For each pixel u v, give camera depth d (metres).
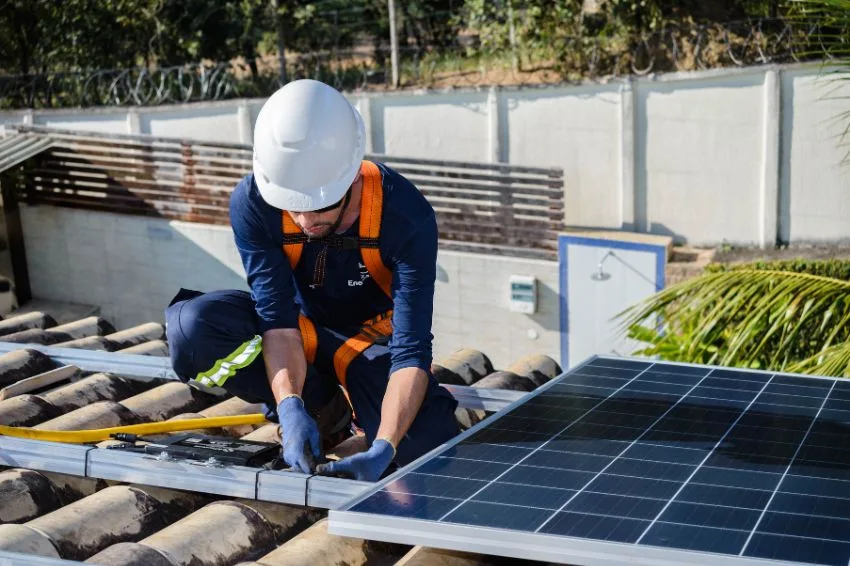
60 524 3.20
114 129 17.98
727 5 16.55
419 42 19.64
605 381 3.90
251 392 3.89
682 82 14.69
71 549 3.14
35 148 16.03
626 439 3.23
